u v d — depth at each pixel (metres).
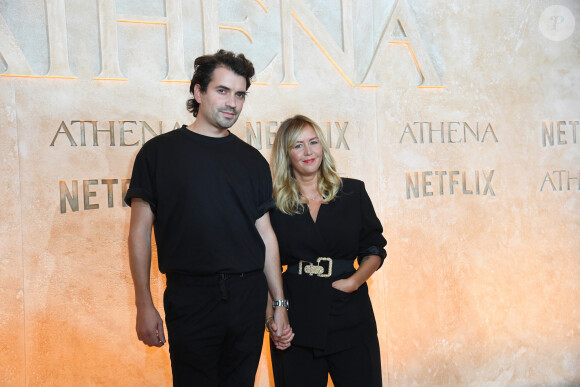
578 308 4.19
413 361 3.76
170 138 2.37
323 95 3.58
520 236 4.07
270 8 3.47
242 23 3.40
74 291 3.06
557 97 4.17
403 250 3.75
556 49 4.17
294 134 2.80
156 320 2.25
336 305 2.71
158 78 3.23
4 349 2.93
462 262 3.91
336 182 2.85
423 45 3.79
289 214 2.76
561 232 4.18
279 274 2.59
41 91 3.00
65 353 3.04
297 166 2.82
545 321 4.12
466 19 3.95
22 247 2.96
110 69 3.11
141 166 2.34
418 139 3.80
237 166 2.40
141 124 3.20
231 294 2.30
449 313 3.86
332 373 2.78
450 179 3.88
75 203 3.06
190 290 2.28
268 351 3.46
